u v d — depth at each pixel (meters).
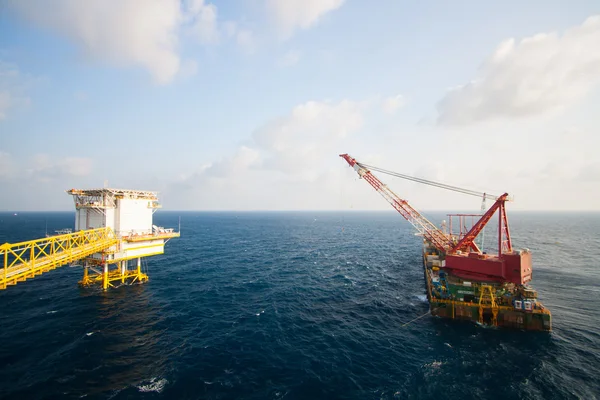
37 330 41.88
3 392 28.41
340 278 74.06
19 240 125.44
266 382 31.34
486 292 49.88
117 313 48.53
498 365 35.69
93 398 28.09
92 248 50.03
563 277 75.81
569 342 41.50
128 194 59.75
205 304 53.72
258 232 191.75
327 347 39.22
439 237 75.88
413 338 42.41
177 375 32.09
